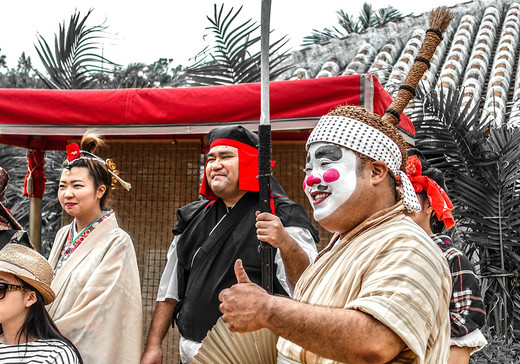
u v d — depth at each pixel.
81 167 2.86
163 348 3.55
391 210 1.54
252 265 2.61
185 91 3.30
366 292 1.34
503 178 4.24
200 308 2.62
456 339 2.23
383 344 1.26
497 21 9.08
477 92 6.38
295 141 3.82
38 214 4.29
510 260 4.16
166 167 3.89
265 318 1.30
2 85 9.17
